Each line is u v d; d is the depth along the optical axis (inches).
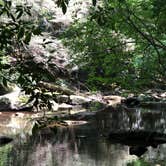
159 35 355.3
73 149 478.6
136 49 377.7
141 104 871.1
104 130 585.0
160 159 421.4
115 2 333.4
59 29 1070.4
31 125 652.1
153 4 322.7
